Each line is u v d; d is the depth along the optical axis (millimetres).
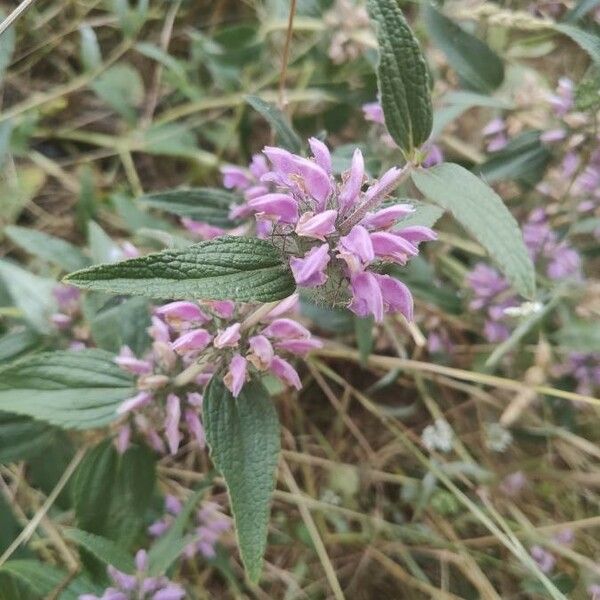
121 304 257
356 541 305
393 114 155
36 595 240
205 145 414
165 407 227
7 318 295
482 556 297
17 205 368
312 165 158
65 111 406
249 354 193
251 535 184
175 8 396
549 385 316
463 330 347
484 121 368
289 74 380
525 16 303
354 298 157
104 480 242
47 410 216
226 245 150
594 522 291
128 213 326
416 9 377
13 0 402
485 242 145
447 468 301
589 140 286
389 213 157
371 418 349
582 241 329
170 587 229
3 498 271
